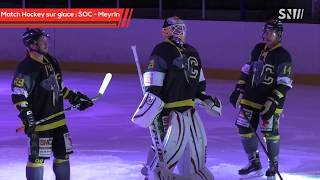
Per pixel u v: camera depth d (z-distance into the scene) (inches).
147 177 503.2
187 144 450.9
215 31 1196.5
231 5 1546.5
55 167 472.1
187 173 454.9
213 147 697.0
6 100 998.4
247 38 1171.3
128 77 1215.6
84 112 898.7
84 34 1288.1
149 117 441.1
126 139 735.7
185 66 451.5
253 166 575.5
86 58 1294.3
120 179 567.5
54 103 460.1
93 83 1151.6
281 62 544.4
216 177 578.2
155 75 446.3
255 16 1401.3
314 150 684.7
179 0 1553.9
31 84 451.2
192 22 1213.7
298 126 805.2
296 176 582.6
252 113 561.9
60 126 464.8
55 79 459.8
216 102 475.2
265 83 551.5
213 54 1201.4
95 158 648.4
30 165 460.1
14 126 812.0
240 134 571.8
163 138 452.1
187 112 452.4
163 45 452.4
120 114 882.1
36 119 458.0
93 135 757.9
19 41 1320.1
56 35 1306.6
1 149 690.8
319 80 1122.0
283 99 550.6
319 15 1254.9
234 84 1134.4
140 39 1251.2
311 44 1126.4
